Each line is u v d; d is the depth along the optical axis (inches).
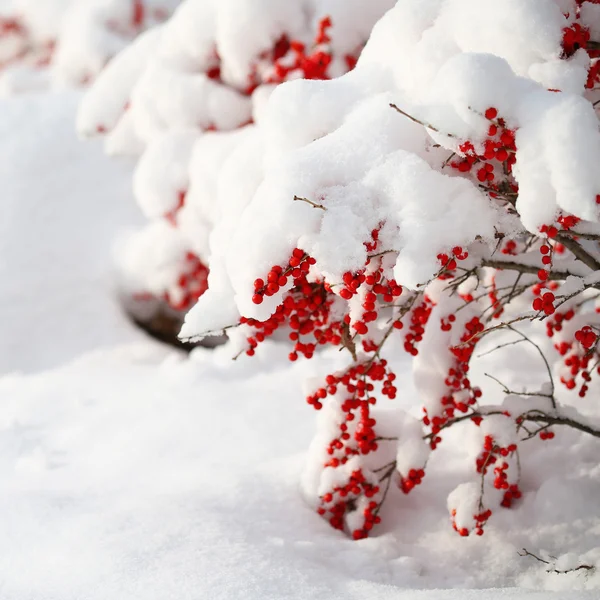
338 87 107.4
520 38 93.0
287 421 173.3
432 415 125.0
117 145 261.0
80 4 536.7
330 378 119.0
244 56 219.1
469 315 124.7
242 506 127.5
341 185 94.4
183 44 232.4
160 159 226.5
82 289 294.4
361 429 122.0
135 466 152.9
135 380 220.8
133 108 241.4
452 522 127.5
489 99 83.4
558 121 81.4
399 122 97.4
